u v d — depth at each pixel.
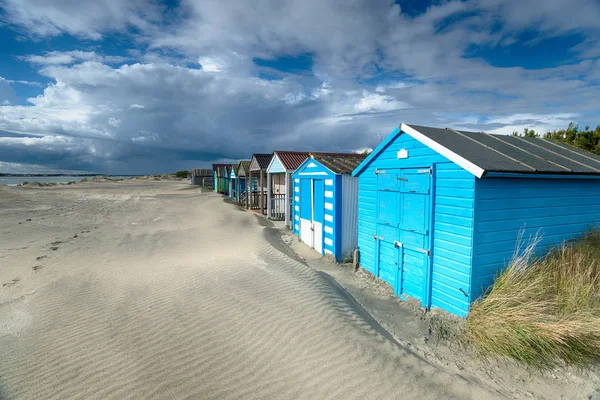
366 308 6.32
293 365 3.93
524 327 4.42
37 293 6.70
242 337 4.55
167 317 5.19
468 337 4.80
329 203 9.85
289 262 8.72
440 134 6.33
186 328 4.82
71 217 18.31
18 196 28.59
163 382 3.61
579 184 6.25
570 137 15.05
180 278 7.06
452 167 5.38
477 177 4.91
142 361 4.03
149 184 58.25
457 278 5.34
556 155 6.88
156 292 6.33
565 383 3.92
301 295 6.07
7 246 11.35
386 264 7.21
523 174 5.09
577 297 4.89
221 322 4.97
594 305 4.87
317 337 4.54
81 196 31.55
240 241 11.76
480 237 5.12
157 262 9.01
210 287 6.38
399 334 5.24
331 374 3.76
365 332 4.85
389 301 6.64
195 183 53.50
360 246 8.30
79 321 5.22
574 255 5.59
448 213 5.48
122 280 7.28
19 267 8.84
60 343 4.54
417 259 6.21
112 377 3.73
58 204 24.36
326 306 5.63
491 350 4.46
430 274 5.87
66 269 8.55
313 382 3.63
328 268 9.05
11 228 14.70
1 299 6.60
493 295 4.92
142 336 4.64
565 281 5.10
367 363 3.97
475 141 6.46
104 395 3.42
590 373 4.07
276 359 4.05
